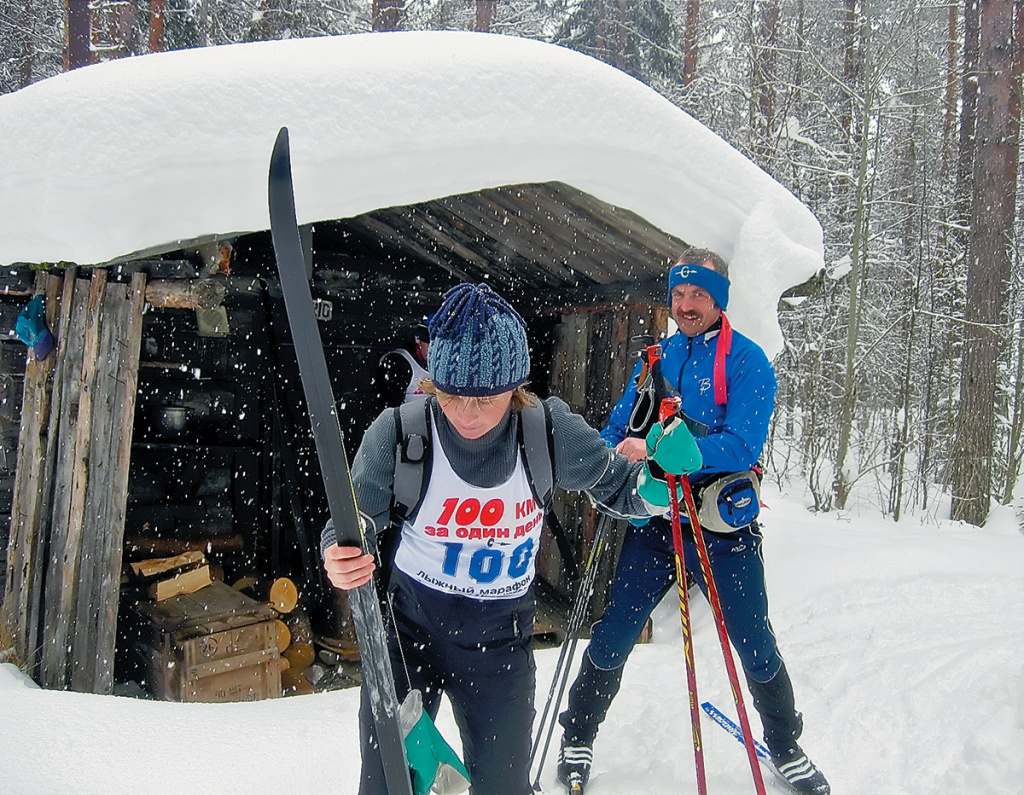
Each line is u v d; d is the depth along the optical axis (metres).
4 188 2.58
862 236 9.14
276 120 2.66
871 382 10.75
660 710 3.00
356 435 5.38
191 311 4.96
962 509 8.19
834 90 10.53
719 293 2.40
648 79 14.52
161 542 4.89
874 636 3.88
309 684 3.81
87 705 2.57
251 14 12.51
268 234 4.84
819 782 2.36
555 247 3.92
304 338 1.43
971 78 9.01
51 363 3.14
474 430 1.53
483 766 1.73
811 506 8.49
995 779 2.45
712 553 2.34
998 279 8.12
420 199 2.98
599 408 4.48
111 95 2.59
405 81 2.81
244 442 5.17
